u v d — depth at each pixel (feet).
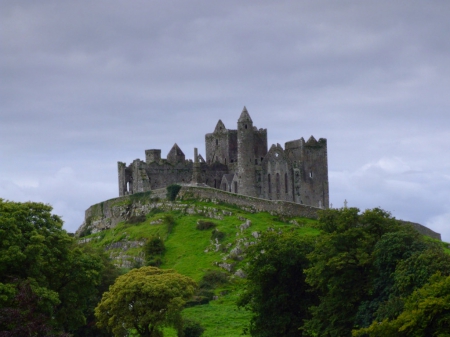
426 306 271.08
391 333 280.10
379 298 329.11
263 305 383.86
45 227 358.02
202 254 591.78
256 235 587.27
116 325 387.14
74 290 366.22
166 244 621.31
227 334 428.97
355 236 357.00
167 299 389.80
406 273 310.86
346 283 345.31
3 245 327.67
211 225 635.25
